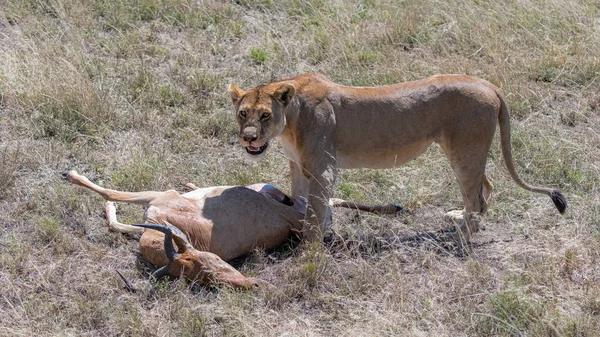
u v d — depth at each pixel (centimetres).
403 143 1064
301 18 1770
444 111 1055
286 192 1195
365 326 900
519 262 1038
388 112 1050
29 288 960
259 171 1238
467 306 941
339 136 1052
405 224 1145
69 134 1316
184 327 886
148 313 916
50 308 920
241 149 1330
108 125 1354
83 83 1390
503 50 1638
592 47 1655
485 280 988
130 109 1402
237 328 885
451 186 1229
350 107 1047
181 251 965
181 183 1216
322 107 1034
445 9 1794
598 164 1283
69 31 1631
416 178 1240
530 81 1558
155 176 1205
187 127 1367
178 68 1549
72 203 1127
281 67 1583
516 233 1120
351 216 1152
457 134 1055
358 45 1655
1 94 1396
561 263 1017
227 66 1595
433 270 1015
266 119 1005
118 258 1024
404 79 1507
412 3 1834
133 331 881
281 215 1049
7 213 1108
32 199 1140
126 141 1313
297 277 980
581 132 1394
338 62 1603
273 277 997
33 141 1298
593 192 1215
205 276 951
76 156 1272
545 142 1336
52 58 1489
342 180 1239
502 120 1080
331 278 990
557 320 899
